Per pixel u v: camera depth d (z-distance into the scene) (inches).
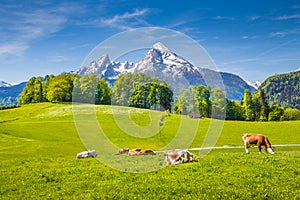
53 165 749.9
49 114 2874.0
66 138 1966.0
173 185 520.1
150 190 497.0
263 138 978.1
